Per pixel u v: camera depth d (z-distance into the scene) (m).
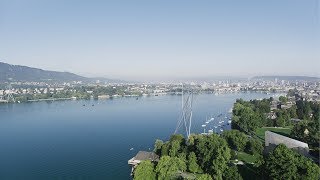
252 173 152.62
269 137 192.88
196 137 186.62
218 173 141.12
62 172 185.00
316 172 125.25
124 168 188.75
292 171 127.69
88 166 194.00
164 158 150.50
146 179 149.38
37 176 179.75
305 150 169.25
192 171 158.62
